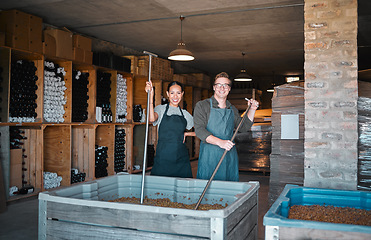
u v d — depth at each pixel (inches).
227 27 243.4
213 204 86.7
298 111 154.3
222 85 106.4
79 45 219.8
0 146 168.7
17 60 197.5
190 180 89.4
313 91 117.3
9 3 187.3
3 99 172.9
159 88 311.7
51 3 188.5
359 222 69.0
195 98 415.5
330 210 80.7
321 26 117.3
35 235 127.3
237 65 431.2
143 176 85.3
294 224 59.4
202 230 59.2
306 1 119.2
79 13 208.5
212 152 105.6
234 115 113.0
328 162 115.2
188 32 258.4
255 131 269.0
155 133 307.3
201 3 190.5
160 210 61.7
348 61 114.1
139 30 252.1
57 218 70.2
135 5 193.9
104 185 90.8
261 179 251.9
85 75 230.5
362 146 134.3
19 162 187.3
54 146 217.9
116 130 265.1
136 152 292.2
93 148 233.5
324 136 115.8
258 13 209.6
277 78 548.4
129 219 64.1
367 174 133.6
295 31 255.1
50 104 205.9
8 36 175.0
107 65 248.7
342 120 114.0
